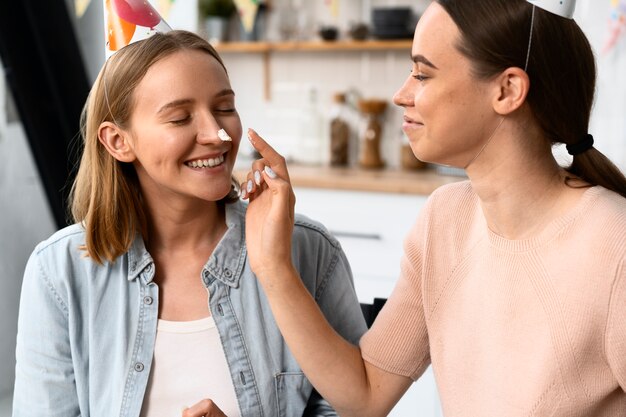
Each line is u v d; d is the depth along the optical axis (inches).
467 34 35.3
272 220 41.6
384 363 44.7
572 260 36.6
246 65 138.3
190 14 119.9
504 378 38.7
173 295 46.2
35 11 100.3
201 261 46.8
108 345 45.7
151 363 45.0
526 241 38.4
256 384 45.3
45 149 103.6
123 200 45.4
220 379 44.8
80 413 47.0
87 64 126.1
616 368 35.6
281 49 128.6
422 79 37.1
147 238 46.8
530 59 35.2
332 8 124.1
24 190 113.1
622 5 99.6
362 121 128.9
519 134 36.9
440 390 43.1
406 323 44.8
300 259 48.2
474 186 39.1
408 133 38.7
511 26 34.9
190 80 41.5
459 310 41.8
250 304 46.3
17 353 47.5
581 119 37.3
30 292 46.9
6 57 99.1
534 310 37.7
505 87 35.7
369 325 56.4
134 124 42.4
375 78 129.4
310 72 133.8
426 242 43.5
